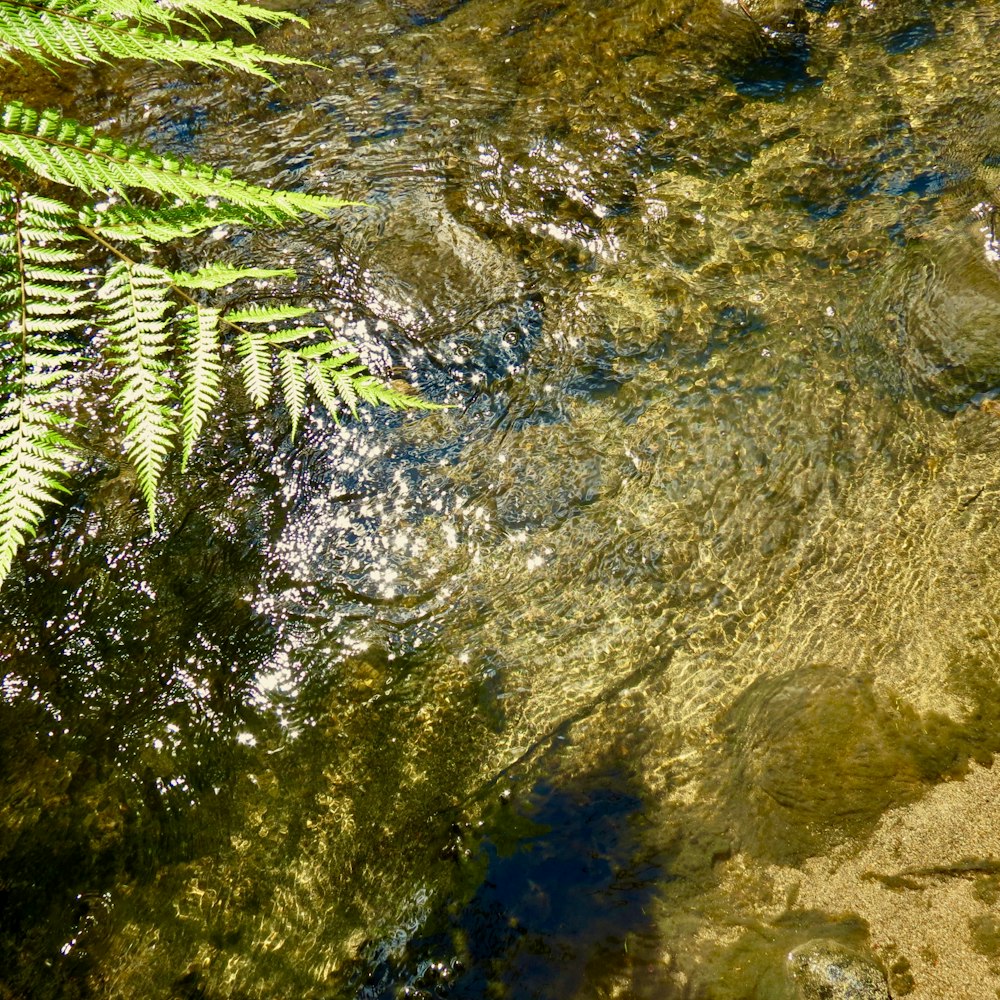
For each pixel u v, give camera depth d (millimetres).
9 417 2266
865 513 3006
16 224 2291
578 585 2984
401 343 3193
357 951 2715
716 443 3078
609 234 3316
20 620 2924
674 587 2973
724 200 3354
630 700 2885
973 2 3678
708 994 2648
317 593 2986
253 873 2762
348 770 2842
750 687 2879
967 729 2812
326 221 3324
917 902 2682
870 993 2611
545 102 3521
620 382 3152
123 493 3037
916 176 3355
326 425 3115
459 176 3398
